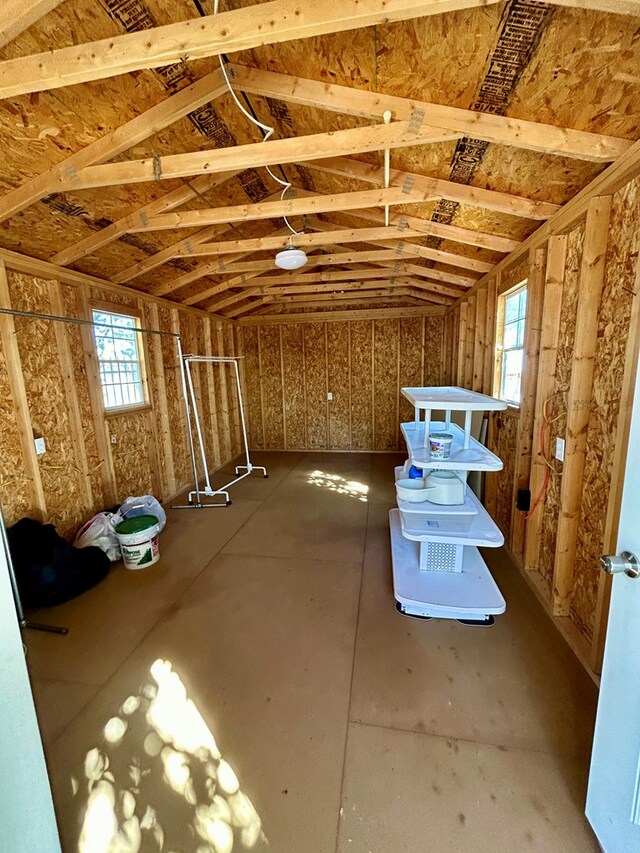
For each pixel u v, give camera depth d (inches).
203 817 51.6
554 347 95.2
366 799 52.9
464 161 87.1
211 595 104.4
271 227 159.9
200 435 177.9
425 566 101.0
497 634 86.0
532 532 105.0
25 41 62.1
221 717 66.7
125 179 86.1
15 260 106.8
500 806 51.6
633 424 39.6
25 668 33.2
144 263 141.9
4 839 30.9
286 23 49.7
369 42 63.1
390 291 223.8
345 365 265.6
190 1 61.8
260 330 274.5
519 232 111.7
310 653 81.7
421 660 78.7
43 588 97.8
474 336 168.1
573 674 74.4
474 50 60.1
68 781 56.7
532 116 67.0
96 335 141.0
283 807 52.4
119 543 124.0
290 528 147.3
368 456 258.5
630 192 67.0
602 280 76.0
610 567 39.6
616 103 60.2
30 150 82.6
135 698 71.2
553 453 96.3
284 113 90.4
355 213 127.8
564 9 51.0
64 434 124.6
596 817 45.6
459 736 61.8
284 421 279.6
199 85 74.9
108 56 55.0
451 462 86.6
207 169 83.0
